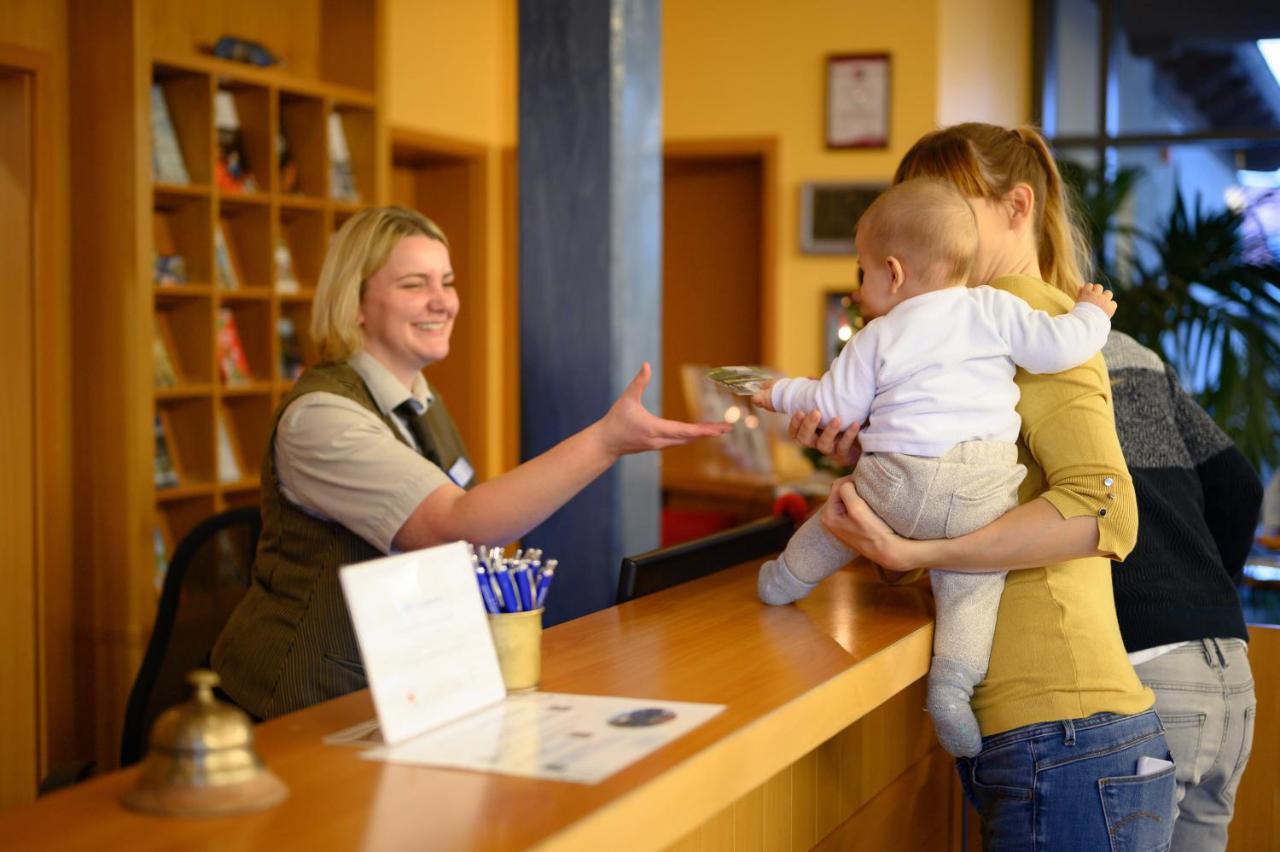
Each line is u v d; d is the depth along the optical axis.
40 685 3.81
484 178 6.59
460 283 6.68
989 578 1.71
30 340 3.81
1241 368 5.70
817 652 1.59
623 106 2.96
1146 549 1.87
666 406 7.49
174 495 4.02
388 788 1.11
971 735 1.69
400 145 6.05
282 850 0.97
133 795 1.06
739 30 6.71
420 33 6.08
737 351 7.30
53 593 3.87
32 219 3.79
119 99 3.80
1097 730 1.65
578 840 1.02
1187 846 1.99
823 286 6.67
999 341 1.66
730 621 1.78
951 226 1.70
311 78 4.85
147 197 3.83
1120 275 6.15
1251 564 4.59
